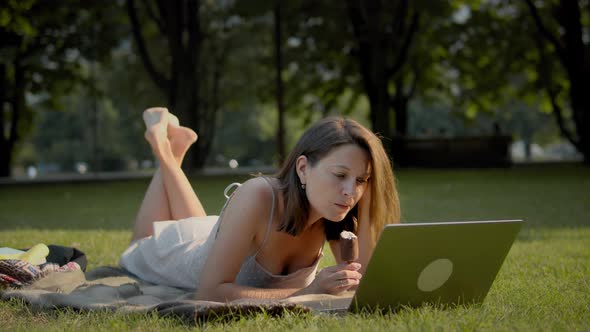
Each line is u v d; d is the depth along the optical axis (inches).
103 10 944.9
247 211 127.5
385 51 885.8
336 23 973.2
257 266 135.5
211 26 1221.1
